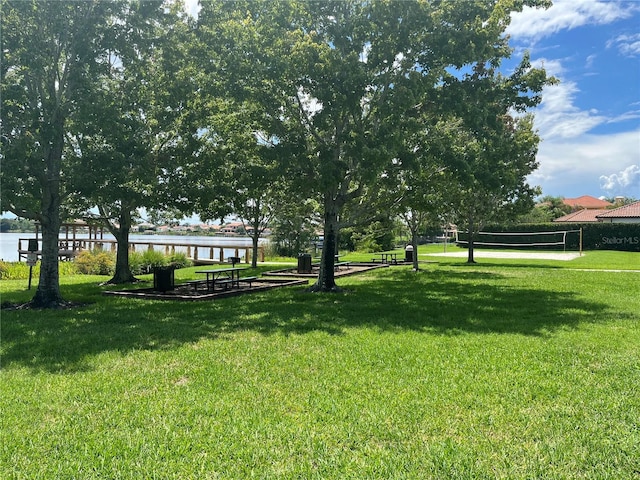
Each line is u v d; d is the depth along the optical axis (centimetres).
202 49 1266
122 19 1209
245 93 1252
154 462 364
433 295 1290
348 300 1205
